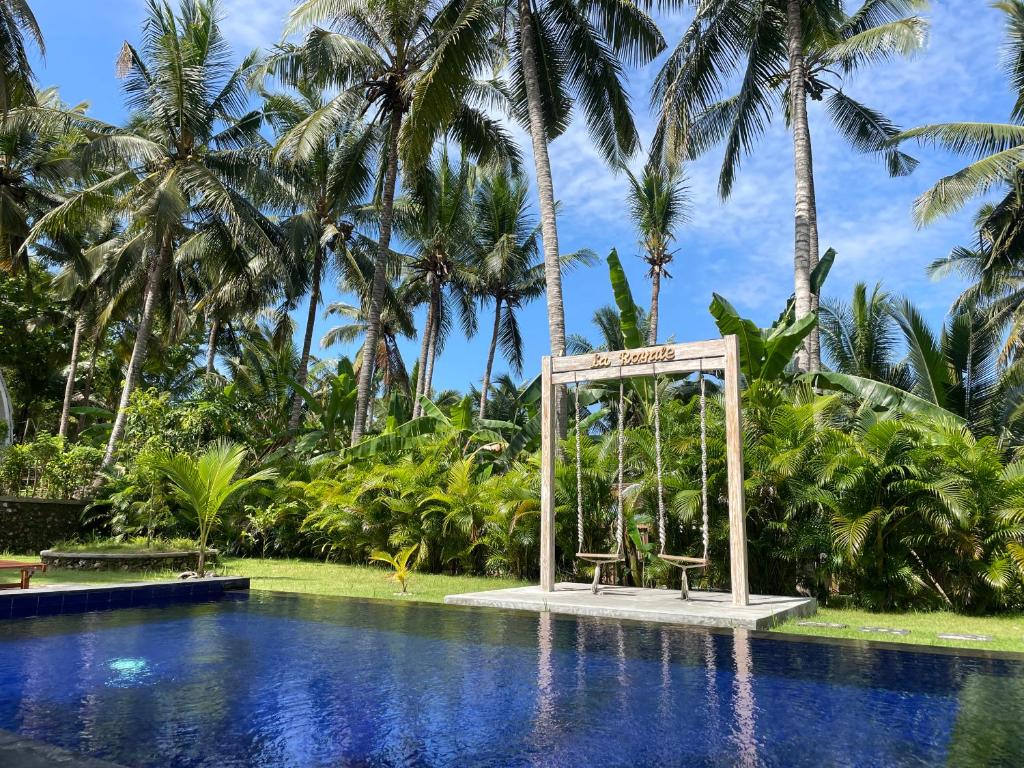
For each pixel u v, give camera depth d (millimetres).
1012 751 3238
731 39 16406
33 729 3488
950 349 17797
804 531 9797
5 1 15766
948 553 9484
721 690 4387
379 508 14609
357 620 7199
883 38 15094
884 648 5848
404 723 3656
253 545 17438
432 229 26922
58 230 19938
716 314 11539
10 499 15078
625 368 9227
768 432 10844
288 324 32094
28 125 20000
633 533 10031
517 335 31734
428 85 14461
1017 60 18375
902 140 18578
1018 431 18281
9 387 31672
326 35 18516
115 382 36312
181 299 29234
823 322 22344
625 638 6234
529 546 12219
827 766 3057
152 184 20266
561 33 17125
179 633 6395
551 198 14539
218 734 3438
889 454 9477
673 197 28281
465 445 16750
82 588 8102
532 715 3816
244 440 19156
